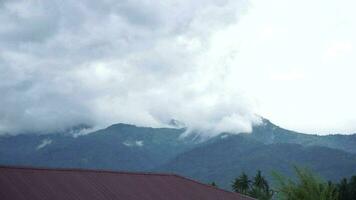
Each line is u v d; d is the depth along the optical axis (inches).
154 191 1984.5
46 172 1836.9
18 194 1605.6
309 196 1100.5
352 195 3914.9
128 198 1836.9
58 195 1686.8
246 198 2199.8
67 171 1903.3
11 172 1748.3
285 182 1123.9
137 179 2055.9
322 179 1136.2
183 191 2084.2
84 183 1850.4
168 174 2236.7
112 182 1941.4
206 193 2133.4
